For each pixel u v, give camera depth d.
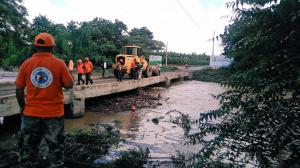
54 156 3.82
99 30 41.91
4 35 22.72
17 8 23.05
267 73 2.71
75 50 37.47
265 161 2.98
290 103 2.67
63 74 3.87
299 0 2.34
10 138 10.01
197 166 3.56
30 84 3.79
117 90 19.81
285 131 2.71
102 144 8.17
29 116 3.79
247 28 2.76
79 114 14.54
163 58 74.62
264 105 2.90
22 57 25.08
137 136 10.61
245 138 3.20
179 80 41.53
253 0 2.61
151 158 7.23
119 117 14.86
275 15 2.46
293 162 2.69
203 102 21.09
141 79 24.70
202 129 3.89
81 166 5.26
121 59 25.52
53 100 3.82
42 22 37.72
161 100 21.56
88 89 15.73
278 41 2.54
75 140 7.85
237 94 3.11
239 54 2.89
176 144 9.39
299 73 2.47
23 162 3.83
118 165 6.05
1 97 10.44
